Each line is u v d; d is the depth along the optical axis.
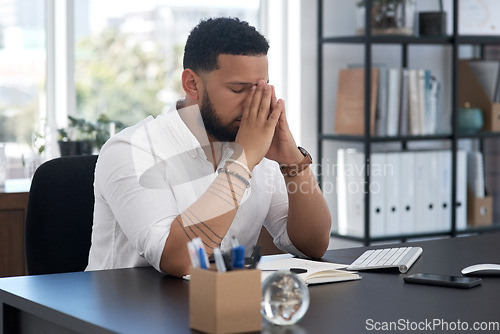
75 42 3.38
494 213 3.98
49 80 3.35
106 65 3.46
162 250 1.40
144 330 1.03
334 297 1.24
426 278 1.36
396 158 3.45
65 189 1.79
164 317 1.10
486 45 4.07
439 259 1.62
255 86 1.52
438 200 3.58
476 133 3.68
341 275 1.38
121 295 1.25
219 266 1.02
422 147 3.97
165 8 3.57
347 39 3.41
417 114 3.50
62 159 1.81
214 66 1.51
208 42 1.51
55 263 1.78
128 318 1.10
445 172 3.60
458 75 3.87
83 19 3.40
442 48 3.98
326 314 1.13
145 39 3.54
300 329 1.05
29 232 1.77
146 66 3.55
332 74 3.71
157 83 3.58
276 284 1.07
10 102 3.28
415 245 1.81
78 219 1.80
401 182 3.47
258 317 1.03
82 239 1.80
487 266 1.44
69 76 3.37
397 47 3.88
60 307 1.16
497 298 1.25
